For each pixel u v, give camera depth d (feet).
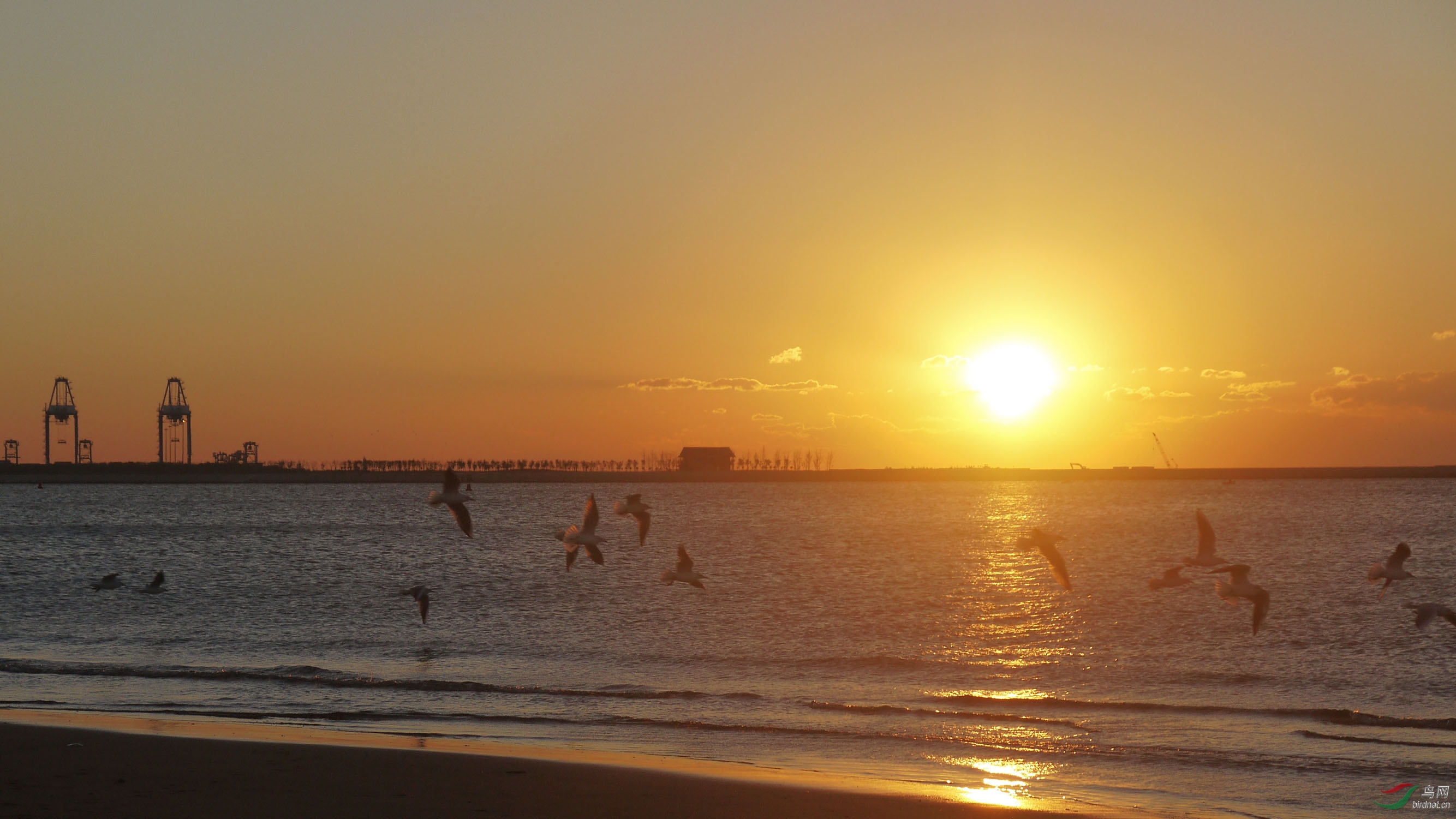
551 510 513.45
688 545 290.76
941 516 470.80
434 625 143.23
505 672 110.73
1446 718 89.40
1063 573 56.54
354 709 91.71
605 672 110.83
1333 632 130.00
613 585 187.01
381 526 385.91
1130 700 97.45
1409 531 332.80
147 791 62.69
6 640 131.95
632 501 72.43
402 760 70.79
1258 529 352.28
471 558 245.45
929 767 75.05
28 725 79.71
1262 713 91.76
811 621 145.69
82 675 105.81
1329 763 76.28
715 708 93.35
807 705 94.63
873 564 232.53
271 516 471.21
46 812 58.44
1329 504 550.36
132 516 477.36
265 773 66.90
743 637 132.77
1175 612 148.97
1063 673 109.60
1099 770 74.64
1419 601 163.02
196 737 76.74
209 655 120.98
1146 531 348.59
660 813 61.31
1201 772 74.33
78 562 242.37
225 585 190.29
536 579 195.83
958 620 146.20
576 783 66.59
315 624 144.46
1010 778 72.43
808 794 65.62
